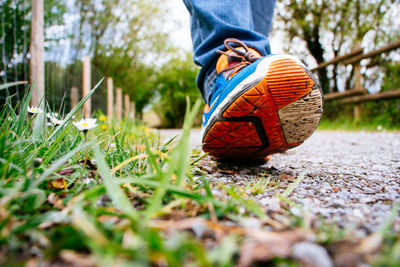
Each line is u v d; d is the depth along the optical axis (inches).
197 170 43.4
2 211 19.1
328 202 28.9
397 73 244.5
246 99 37.9
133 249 14.5
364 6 358.3
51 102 156.6
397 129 204.7
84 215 17.6
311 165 59.0
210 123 42.8
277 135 43.4
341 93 272.1
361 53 253.4
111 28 460.8
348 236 18.3
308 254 15.0
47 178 26.0
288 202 25.2
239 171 48.5
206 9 55.7
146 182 23.3
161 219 21.6
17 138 30.5
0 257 15.8
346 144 118.8
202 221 19.8
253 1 68.7
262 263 15.0
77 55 210.7
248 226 20.8
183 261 15.3
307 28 408.2
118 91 259.9
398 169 53.3
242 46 51.0
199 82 60.6
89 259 14.8
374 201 29.5
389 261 13.3
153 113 903.1
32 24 78.8
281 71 36.5
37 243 17.2
